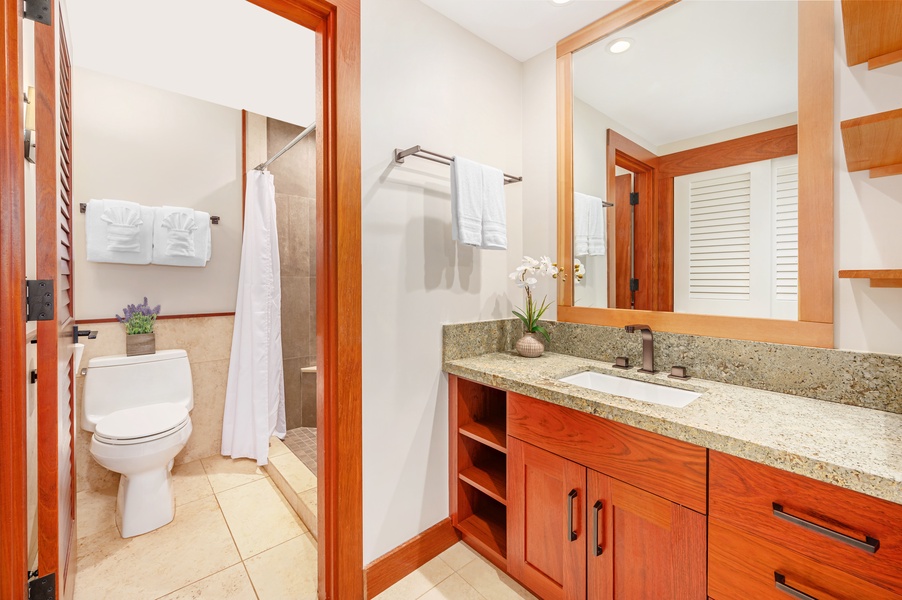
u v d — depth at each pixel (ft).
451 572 5.22
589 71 5.79
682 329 4.90
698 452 3.18
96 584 4.95
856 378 3.64
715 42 4.61
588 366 5.32
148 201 7.64
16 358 2.72
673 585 3.35
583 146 5.90
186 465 8.04
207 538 5.86
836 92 3.79
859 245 3.69
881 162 3.47
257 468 7.95
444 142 5.59
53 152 3.30
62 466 3.72
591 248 5.85
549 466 4.33
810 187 3.93
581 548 4.03
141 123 7.55
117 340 7.25
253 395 8.09
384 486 4.99
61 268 3.79
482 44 6.11
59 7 3.70
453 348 5.69
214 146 8.38
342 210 4.50
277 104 8.16
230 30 5.96
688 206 4.86
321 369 4.63
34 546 3.39
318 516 4.71
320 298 4.61
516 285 6.05
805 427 3.12
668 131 5.01
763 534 2.85
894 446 2.75
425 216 5.41
